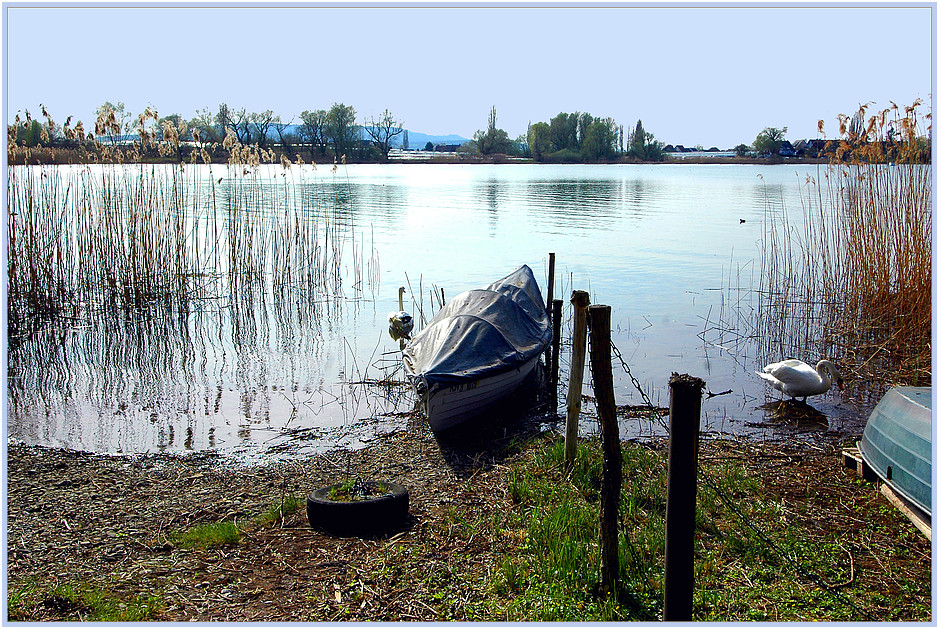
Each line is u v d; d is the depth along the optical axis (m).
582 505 8.95
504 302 15.06
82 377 16.19
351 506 8.49
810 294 21.92
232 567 7.76
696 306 22.16
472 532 8.47
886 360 16.41
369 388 15.34
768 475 10.21
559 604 6.86
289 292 24.22
